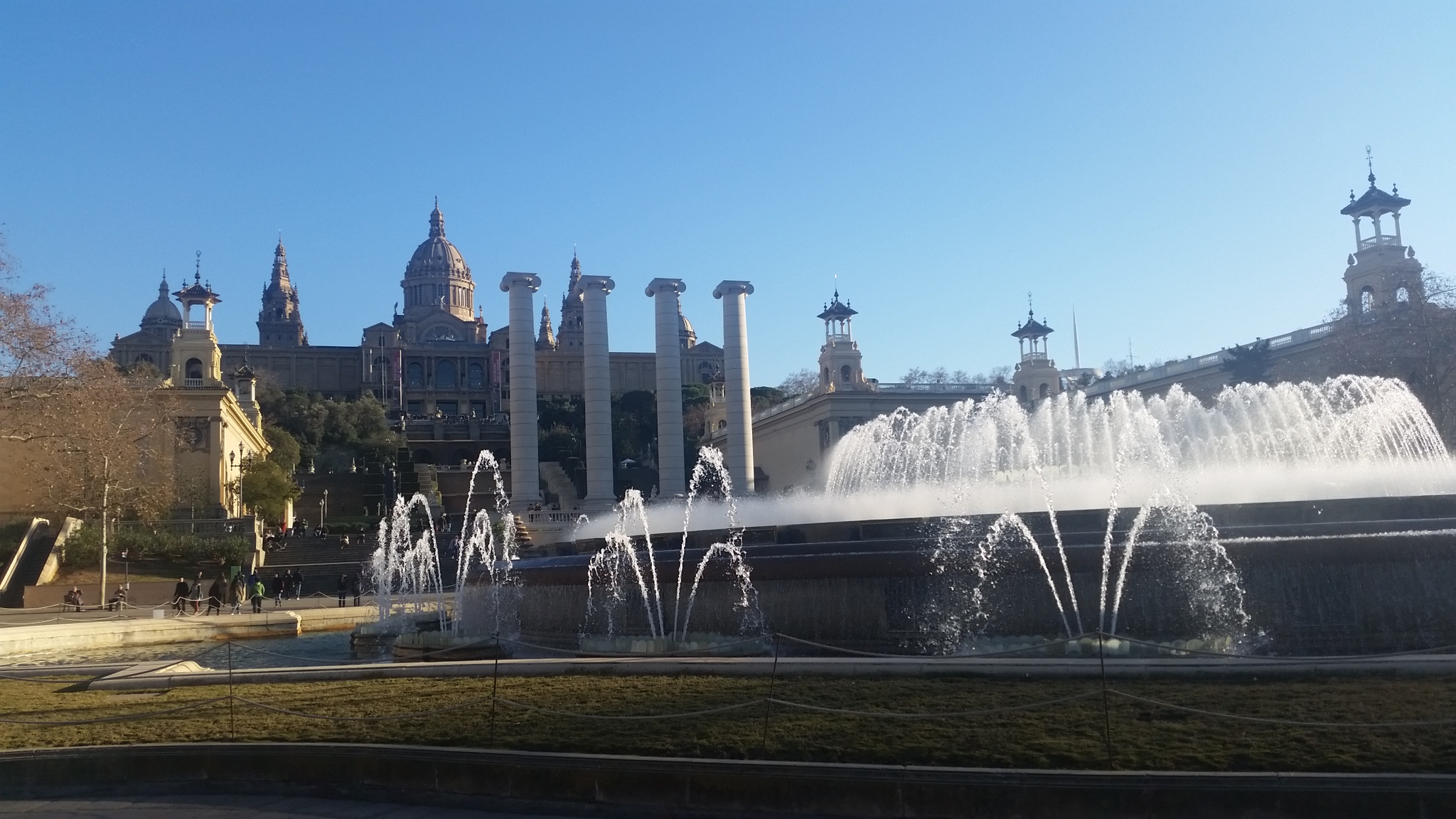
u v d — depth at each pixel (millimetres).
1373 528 21297
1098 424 60844
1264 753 11773
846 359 108312
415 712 15984
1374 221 81188
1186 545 20484
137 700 18656
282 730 15328
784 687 16188
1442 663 14906
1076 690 15086
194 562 66688
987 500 40750
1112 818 10992
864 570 22000
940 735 13148
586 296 84375
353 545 77000
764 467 124000
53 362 59031
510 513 77500
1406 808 10414
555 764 12875
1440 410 60094
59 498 63406
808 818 11883
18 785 14500
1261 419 56062
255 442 107625
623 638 24562
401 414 191750
